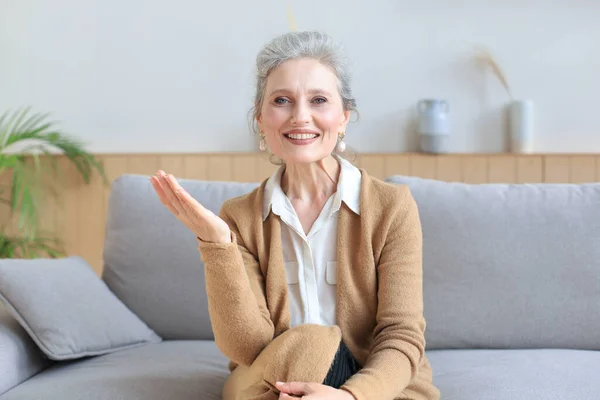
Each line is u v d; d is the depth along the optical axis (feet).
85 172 11.34
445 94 11.80
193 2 11.80
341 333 4.84
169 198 4.47
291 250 5.22
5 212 11.13
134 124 11.89
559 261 6.65
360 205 5.09
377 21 11.76
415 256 5.01
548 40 11.75
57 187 11.35
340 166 5.30
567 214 6.78
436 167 11.34
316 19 11.76
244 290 4.61
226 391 5.15
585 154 11.34
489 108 11.78
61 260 7.16
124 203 7.59
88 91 11.85
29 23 11.79
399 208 5.08
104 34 11.82
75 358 6.39
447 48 11.76
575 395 5.32
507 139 11.77
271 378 4.29
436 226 6.81
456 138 11.85
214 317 4.68
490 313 6.66
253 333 4.66
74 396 5.34
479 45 11.75
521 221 6.78
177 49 11.84
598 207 6.81
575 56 11.75
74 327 6.41
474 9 11.73
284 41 4.91
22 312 6.21
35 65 11.81
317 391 4.06
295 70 4.83
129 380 5.64
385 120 11.84
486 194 6.97
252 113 5.55
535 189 7.02
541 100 11.80
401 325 4.73
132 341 6.88
